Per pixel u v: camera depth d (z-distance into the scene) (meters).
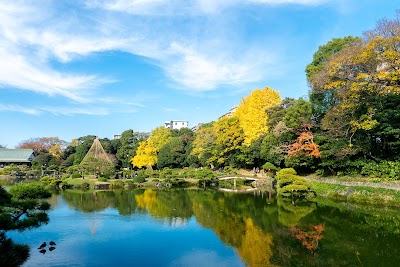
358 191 32.91
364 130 33.34
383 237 21.16
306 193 38.09
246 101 60.38
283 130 43.50
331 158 37.91
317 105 41.16
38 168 81.62
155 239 22.22
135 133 106.62
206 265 17.09
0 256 17.16
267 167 47.31
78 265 17.02
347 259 17.48
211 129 70.44
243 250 19.53
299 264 16.94
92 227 25.59
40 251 19.33
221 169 66.75
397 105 30.31
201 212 31.70
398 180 31.14
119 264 17.25
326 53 43.97
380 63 28.77
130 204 37.31
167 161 78.06
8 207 18.33
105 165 65.56
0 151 95.56
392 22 29.09
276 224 25.81
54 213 31.67
